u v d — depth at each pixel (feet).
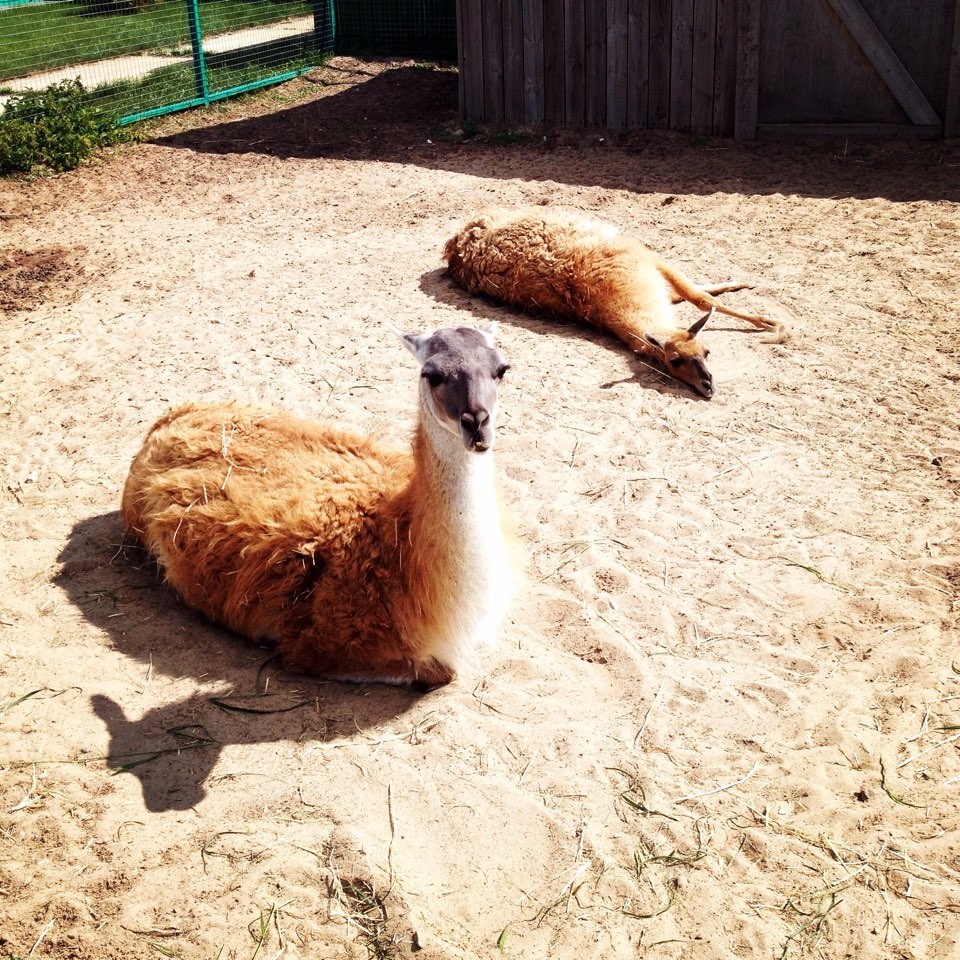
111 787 7.42
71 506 10.85
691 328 13.21
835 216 18.30
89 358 13.76
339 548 8.41
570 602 9.44
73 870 6.74
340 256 17.20
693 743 7.84
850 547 10.06
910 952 6.17
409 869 6.79
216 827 7.10
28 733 7.89
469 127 24.93
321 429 9.78
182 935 6.31
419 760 7.73
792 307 15.03
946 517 10.39
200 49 27.91
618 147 23.34
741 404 12.68
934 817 7.09
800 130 22.71
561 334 14.73
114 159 23.58
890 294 15.23
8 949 6.17
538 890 6.67
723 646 8.89
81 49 33.50
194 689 8.47
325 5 34.27
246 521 8.78
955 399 12.48
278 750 7.82
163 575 9.86
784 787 7.40
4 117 24.02
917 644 8.75
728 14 22.30
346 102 28.63
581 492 11.02
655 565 9.93
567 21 23.66
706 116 23.34
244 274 16.39
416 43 34.58
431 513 7.84
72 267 17.08
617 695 8.38
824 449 11.67
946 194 18.90
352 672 8.60
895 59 21.72
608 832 7.08
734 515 10.62
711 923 6.42
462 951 6.23
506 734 7.98
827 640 8.90
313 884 6.67
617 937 6.34
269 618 8.78
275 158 23.45
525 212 15.89
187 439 9.69
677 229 18.12
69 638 9.01
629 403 12.69
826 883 6.64
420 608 8.08
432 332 8.12
